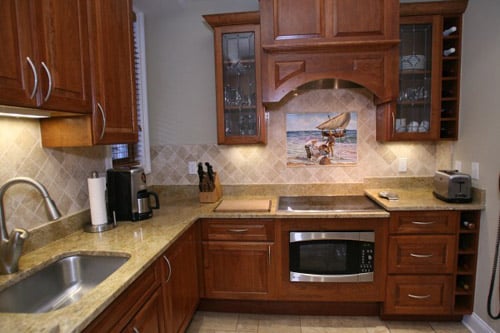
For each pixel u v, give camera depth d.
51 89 1.21
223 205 2.45
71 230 1.77
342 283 2.23
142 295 1.36
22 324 0.89
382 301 2.23
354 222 2.18
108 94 1.62
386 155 2.70
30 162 1.53
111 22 1.65
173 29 2.72
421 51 2.39
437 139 2.38
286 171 2.77
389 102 2.38
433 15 2.29
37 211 1.55
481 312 2.10
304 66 2.27
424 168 2.70
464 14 2.28
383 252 2.19
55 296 1.42
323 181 2.75
